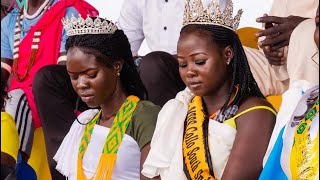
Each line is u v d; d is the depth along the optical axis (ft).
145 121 17.13
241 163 15.12
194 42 15.78
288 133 13.75
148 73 20.67
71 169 17.89
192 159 15.64
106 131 17.54
